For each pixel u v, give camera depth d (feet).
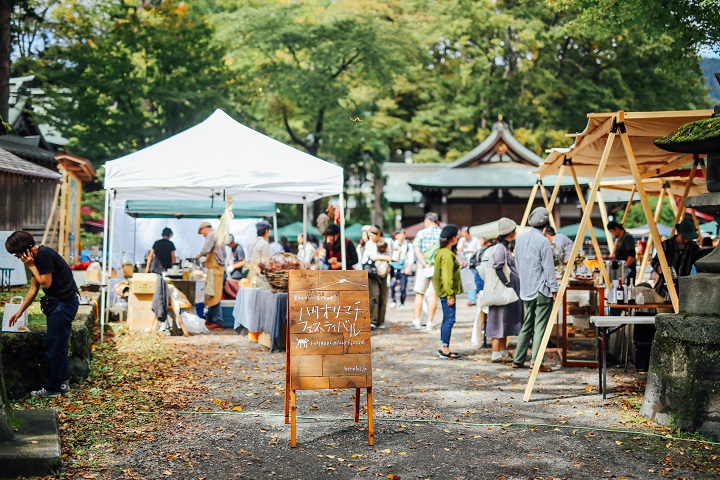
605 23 45.70
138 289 43.27
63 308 24.91
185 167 37.76
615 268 35.65
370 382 20.22
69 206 57.67
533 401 25.43
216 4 124.88
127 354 34.47
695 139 21.79
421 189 127.34
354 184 163.84
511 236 34.30
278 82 110.01
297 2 113.19
